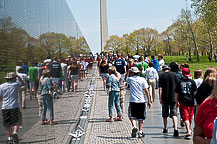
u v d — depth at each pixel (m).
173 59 76.94
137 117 8.39
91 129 9.76
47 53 5.70
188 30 65.38
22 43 3.83
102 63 19.30
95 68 45.34
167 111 8.63
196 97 5.67
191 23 63.78
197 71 8.57
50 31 6.25
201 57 80.06
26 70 3.97
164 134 8.61
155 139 8.07
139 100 8.35
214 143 2.83
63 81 7.66
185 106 8.12
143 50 95.50
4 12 3.11
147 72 14.72
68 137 7.85
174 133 8.34
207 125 3.21
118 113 10.92
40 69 4.92
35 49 4.62
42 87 5.04
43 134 4.94
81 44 18.72
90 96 16.19
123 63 16.28
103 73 19.58
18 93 3.55
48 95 5.53
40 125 4.73
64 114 7.43
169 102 8.53
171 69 9.98
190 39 67.75
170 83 8.52
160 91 8.58
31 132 4.13
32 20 4.46
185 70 8.15
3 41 3.08
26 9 4.08
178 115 11.40
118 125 10.17
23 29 3.89
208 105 3.25
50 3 6.42
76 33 14.51
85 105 13.27
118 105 10.97
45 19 5.67
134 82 8.43
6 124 3.11
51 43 6.28
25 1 4.02
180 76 11.69
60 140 6.64
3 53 3.07
